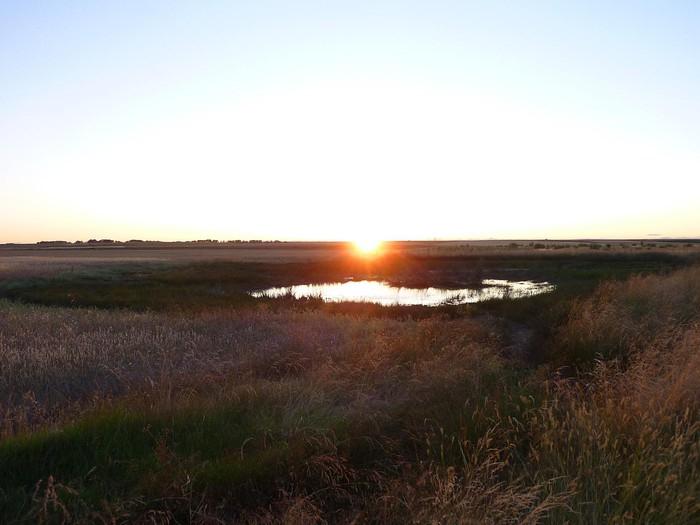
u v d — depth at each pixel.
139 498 3.69
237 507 3.80
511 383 6.19
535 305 16.31
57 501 3.49
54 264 48.91
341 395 6.37
